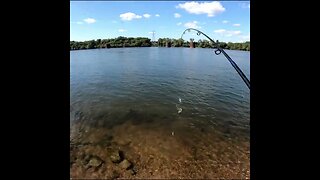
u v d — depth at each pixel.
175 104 24.55
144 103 25.08
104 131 16.64
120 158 12.46
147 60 75.12
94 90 31.83
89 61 73.44
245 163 11.99
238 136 15.81
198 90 30.92
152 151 13.47
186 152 13.36
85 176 10.93
